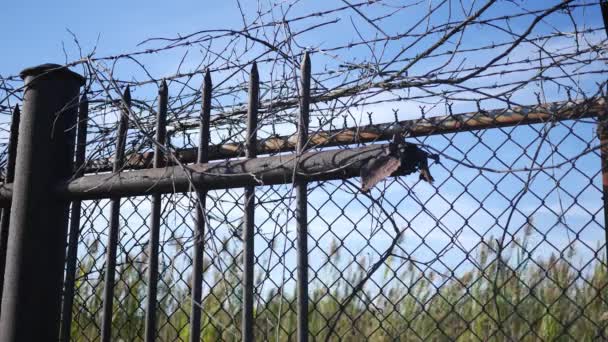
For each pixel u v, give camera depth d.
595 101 2.06
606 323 2.18
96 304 3.05
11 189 2.65
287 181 2.10
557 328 2.37
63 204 2.54
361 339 2.75
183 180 2.27
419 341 2.62
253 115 2.24
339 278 2.40
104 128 2.71
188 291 2.68
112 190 2.41
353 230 2.37
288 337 2.63
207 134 2.33
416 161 1.95
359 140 2.34
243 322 2.13
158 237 2.37
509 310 2.46
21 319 2.42
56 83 2.62
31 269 2.46
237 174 2.17
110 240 2.50
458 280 2.23
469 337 2.55
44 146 2.56
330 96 2.31
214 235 2.30
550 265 2.15
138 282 2.83
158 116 2.46
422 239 2.26
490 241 2.19
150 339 2.31
